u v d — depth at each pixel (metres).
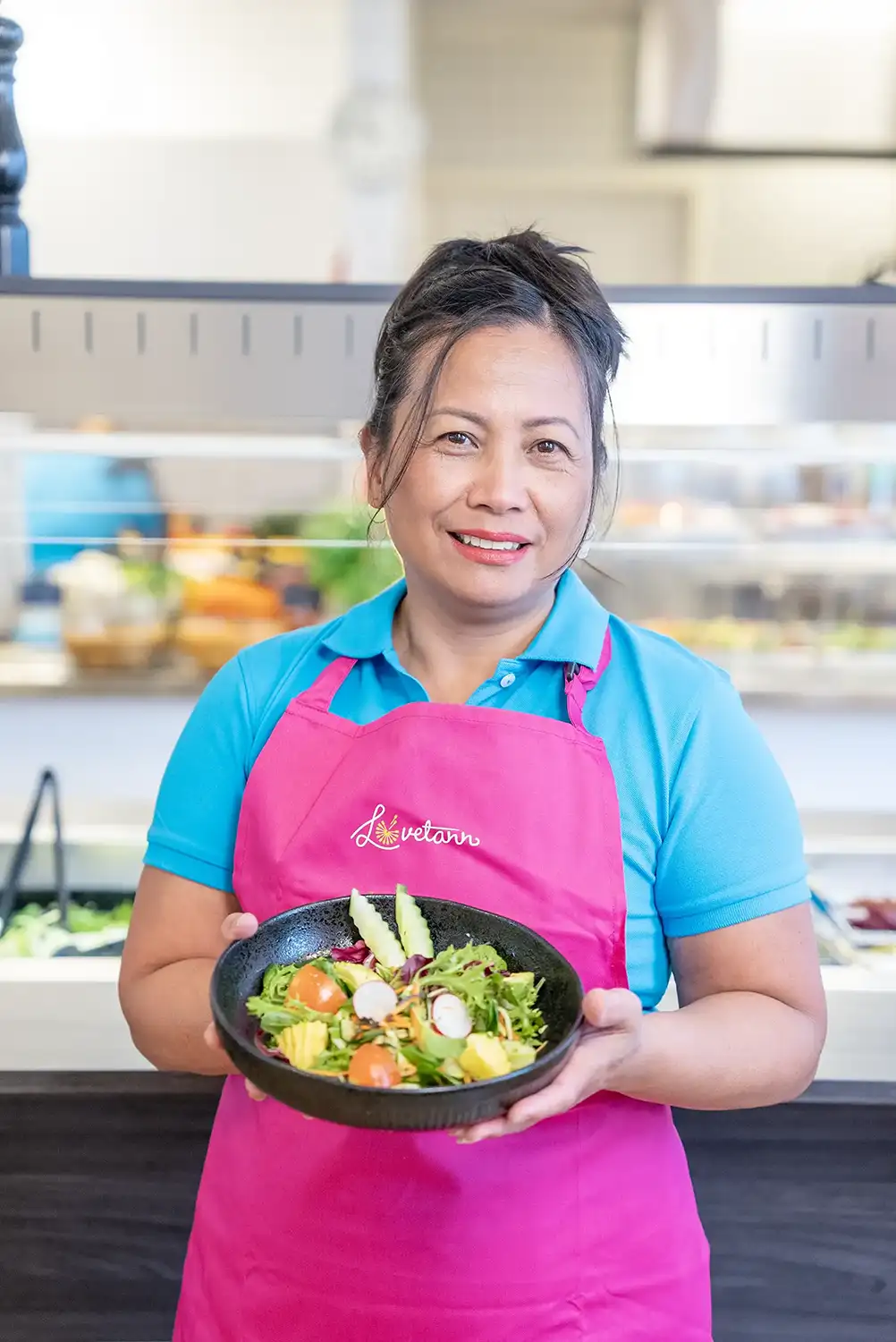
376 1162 0.87
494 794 0.88
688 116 3.48
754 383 1.31
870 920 1.54
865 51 3.40
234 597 2.21
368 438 0.92
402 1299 0.86
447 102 3.63
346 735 0.92
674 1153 0.94
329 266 3.70
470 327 0.82
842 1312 1.27
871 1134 1.24
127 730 2.09
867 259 3.79
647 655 0.94
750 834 0.87
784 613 2.39
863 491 2.25
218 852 0.97
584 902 0.86
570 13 3.53
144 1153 1.26
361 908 0.81
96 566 2.18
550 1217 0.86
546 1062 0.64
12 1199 1.27
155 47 3.57
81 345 1.30
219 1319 0.92
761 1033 0.83
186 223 3.68
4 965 1.42
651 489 2.27
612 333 0.88
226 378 1.31
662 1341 0.89
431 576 0.86
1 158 1.41
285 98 3.61
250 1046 0.65
